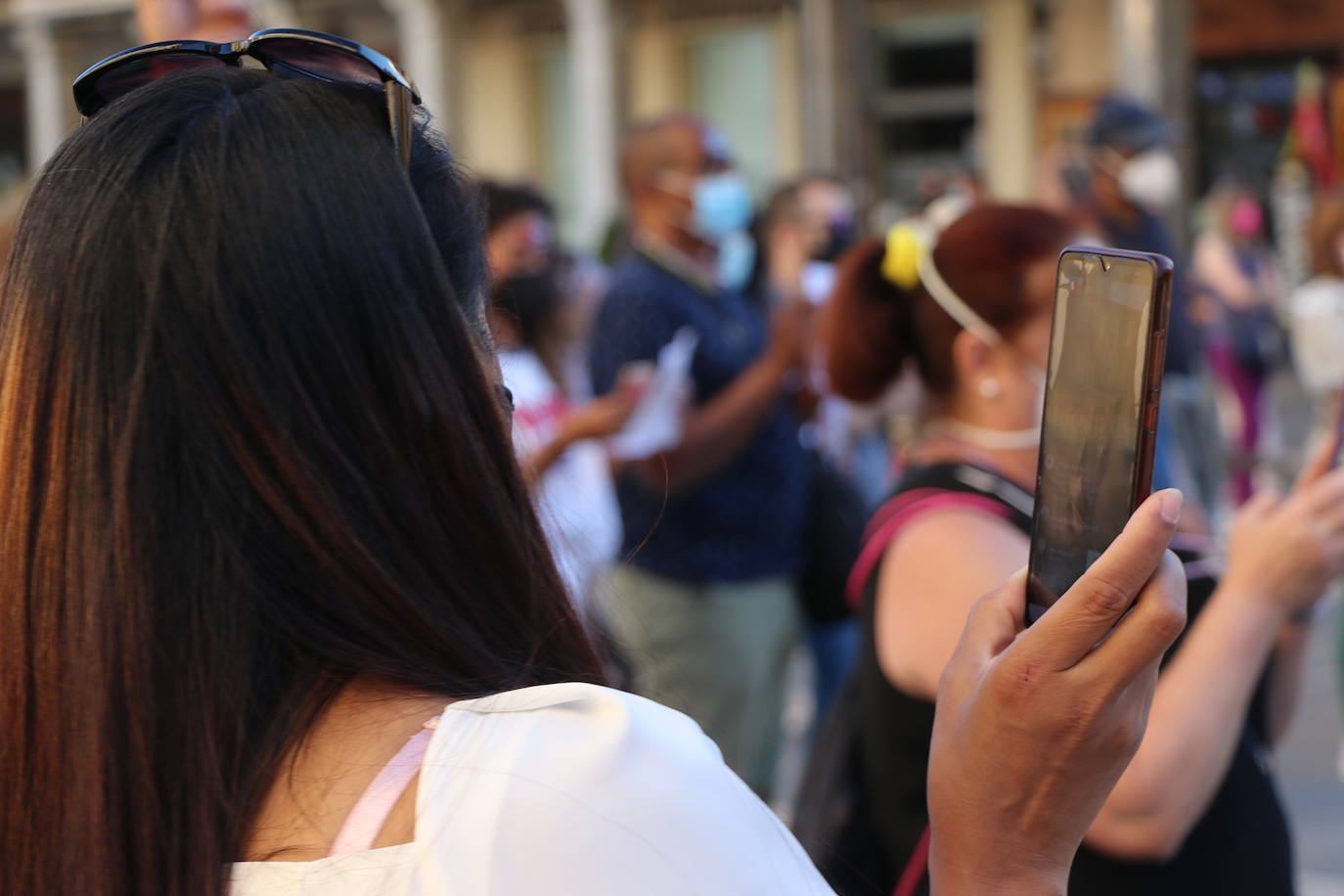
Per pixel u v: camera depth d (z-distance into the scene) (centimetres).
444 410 80
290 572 76
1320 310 583
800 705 526
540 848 67
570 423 306
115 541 74
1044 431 83
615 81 1367
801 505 347
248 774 74
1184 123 1080
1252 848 169
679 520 324
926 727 171
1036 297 185
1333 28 1373
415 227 80
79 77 88
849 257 204
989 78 1277
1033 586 83
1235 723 158
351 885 69
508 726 72
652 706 74
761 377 325
